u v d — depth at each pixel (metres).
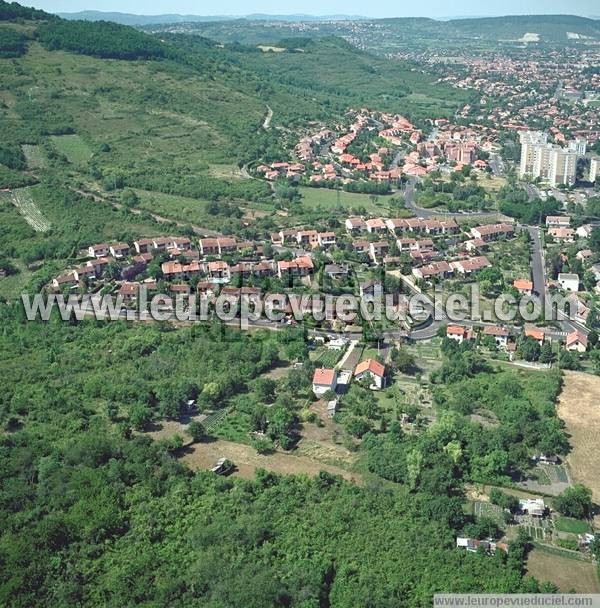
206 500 134.25
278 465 148.00
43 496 135.12
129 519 129.50
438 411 167.75
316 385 175.00
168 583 113.38
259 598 108.25
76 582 115.19
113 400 172.88
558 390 178.12
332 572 117.50
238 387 179.62
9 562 117.81
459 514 128.38
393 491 138.50
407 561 119.12
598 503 135.75
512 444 150.12
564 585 115.06
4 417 163.75
